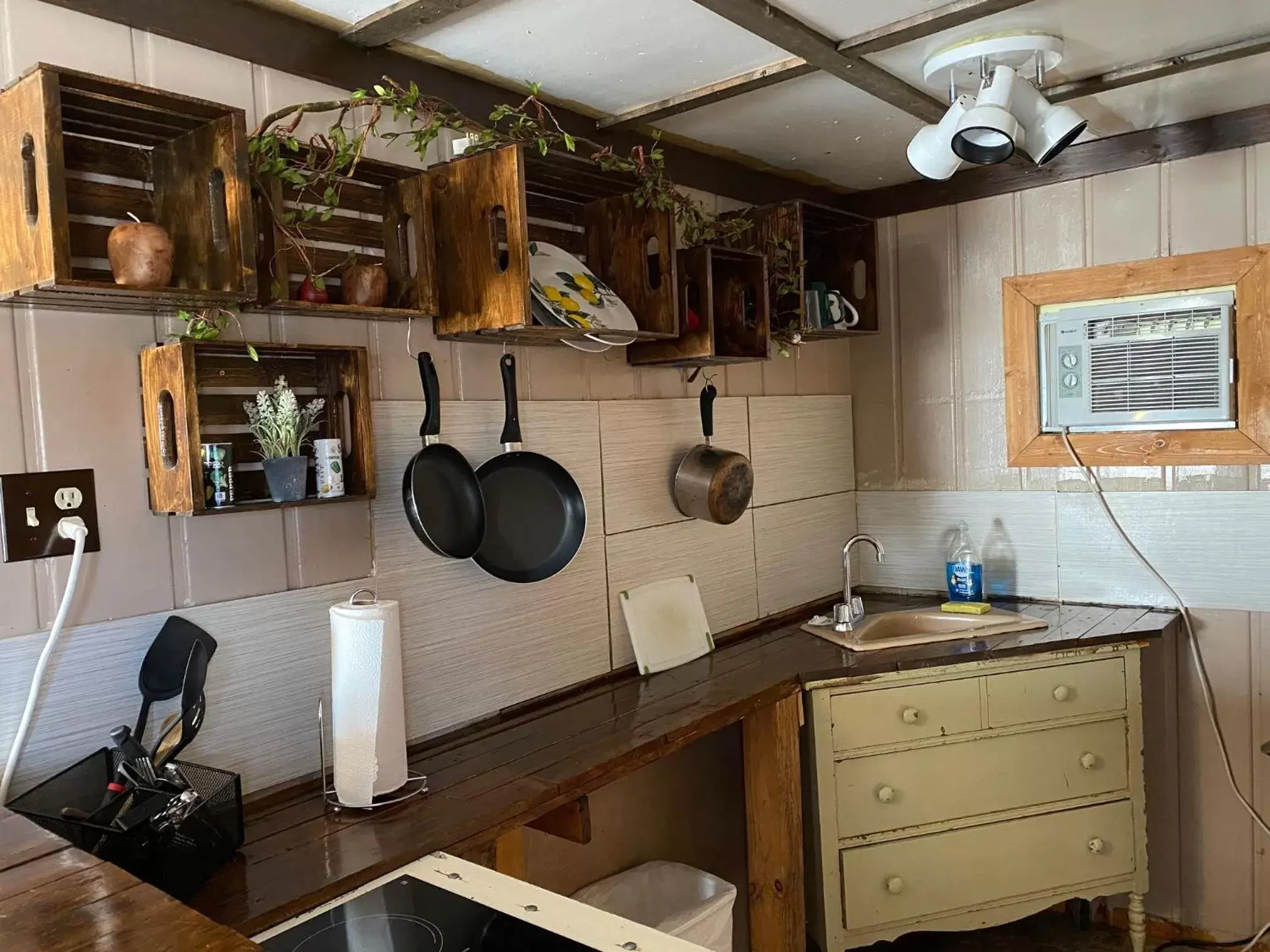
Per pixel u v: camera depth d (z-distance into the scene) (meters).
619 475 2.25
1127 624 2.43
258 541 1.56
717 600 2.52
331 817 1.48
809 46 1.72
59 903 0.94
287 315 1.60
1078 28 1.77
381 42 1.68
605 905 2.12
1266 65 2.04
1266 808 2.46
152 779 1.28
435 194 1.78
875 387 3.04
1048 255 2.69
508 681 1.97
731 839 2.62
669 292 2.03
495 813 1.46
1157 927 2.63
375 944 1.13
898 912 2.23
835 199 3.01
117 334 1.40
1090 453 2.65
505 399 1.94
